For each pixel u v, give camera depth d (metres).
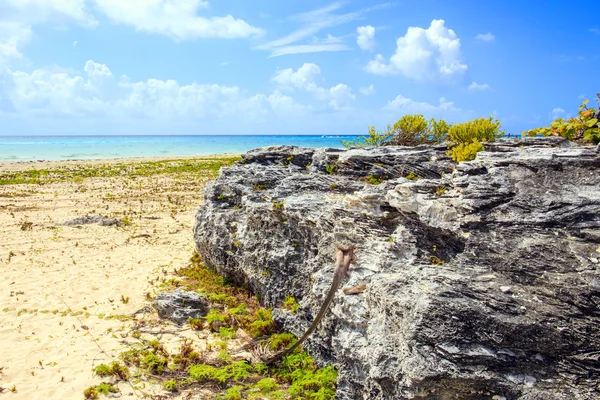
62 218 21.28
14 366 8.56
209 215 13.37
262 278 10.81
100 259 15.13
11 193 27.97
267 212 10.72
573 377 5.28
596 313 5.30
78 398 7.61
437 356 5.54
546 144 8.36
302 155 13.88
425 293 5.93
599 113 9.45
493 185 6.74
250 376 8.20
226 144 132.75
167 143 143.00
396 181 8.53
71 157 66.62
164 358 8.77
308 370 8.23
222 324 10.17
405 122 14.50
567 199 6.15
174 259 15.29
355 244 8.05
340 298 7.49
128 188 31.00
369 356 6.48
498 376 5.41
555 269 5.72
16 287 12.50
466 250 6.57
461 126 11.48
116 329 10.09
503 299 5.66
